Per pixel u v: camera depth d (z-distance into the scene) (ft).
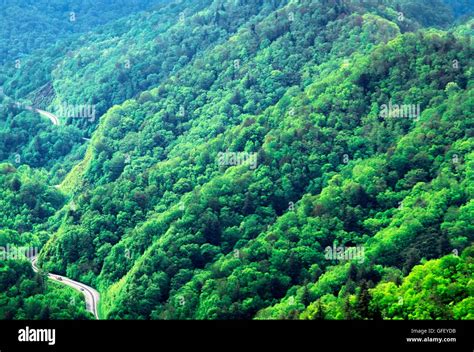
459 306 635.66
